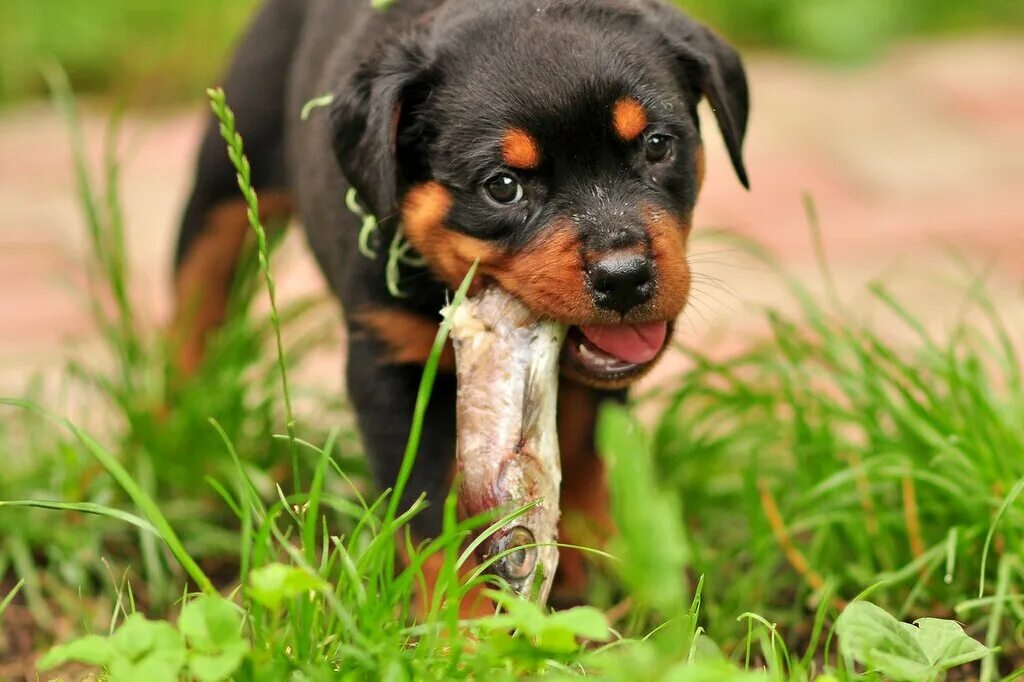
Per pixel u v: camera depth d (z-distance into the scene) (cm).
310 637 310
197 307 535
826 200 758
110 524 457
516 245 371
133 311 552
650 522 225
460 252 379
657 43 392
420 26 397
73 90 973
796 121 864
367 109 381
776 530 416
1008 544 387
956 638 314
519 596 325
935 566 390
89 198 499
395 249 391
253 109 507
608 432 228
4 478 468
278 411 498
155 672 273
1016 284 671
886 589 409
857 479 421
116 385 512
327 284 460
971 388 416
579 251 358
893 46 1005
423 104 386
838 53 973
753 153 815
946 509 411
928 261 694
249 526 321
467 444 343
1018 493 378
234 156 331
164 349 504
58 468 468
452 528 309
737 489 465
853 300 649
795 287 475
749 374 582
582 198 368
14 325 650
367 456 412
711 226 722
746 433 468
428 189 385
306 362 609
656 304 359
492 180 372
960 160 803
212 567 454
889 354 429
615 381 375
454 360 396
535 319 359
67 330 647
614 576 434
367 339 406
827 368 458
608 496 441
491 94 373
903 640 312
